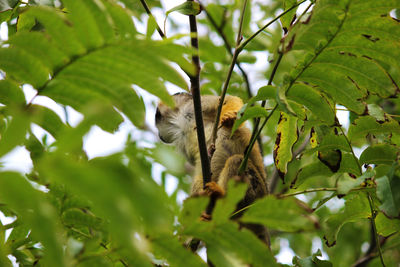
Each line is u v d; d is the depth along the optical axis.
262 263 3.38
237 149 8.62
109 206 2.19
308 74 4.93
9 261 4.46
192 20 6.09
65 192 4.41
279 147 5.91
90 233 4.65
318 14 4.47
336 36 4.62
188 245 5.24
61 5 5.77
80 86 3.41
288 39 4.60
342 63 4.82
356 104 5.04
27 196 2.34
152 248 3.47
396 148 5.49
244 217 3.31
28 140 4.67
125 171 2.38
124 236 2.28
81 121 2.45
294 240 11.02
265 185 8.47
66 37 3.12
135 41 3.14
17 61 3.32
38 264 4.60
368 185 5.27
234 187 3.23
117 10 3.43
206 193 6.43
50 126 4.48
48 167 2.22
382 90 4.93
